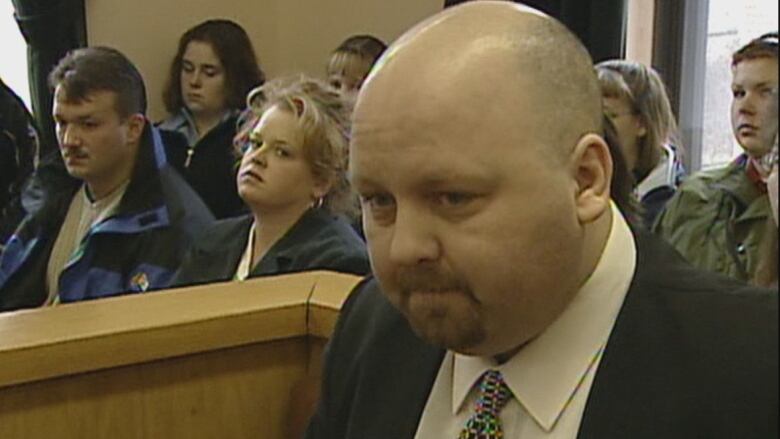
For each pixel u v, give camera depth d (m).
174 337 2.36
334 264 3.18
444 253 1.22
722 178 3.32
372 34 7.09
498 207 1.20
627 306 1.36
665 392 1.29
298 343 2.59
